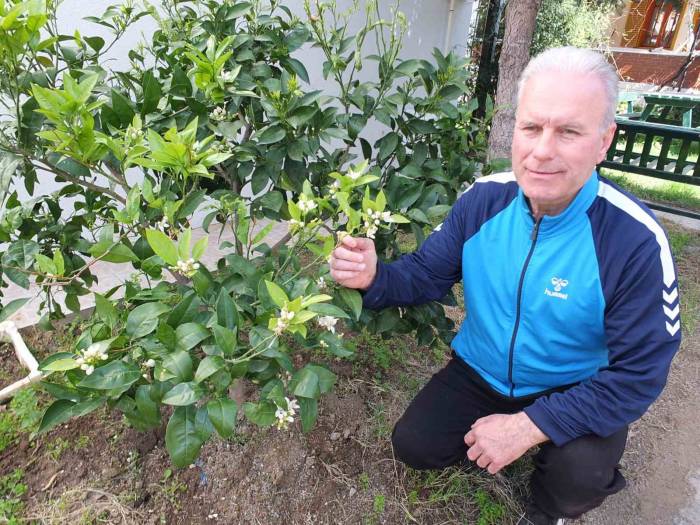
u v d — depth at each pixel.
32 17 1.30
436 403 1.89
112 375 1.17
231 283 1.49
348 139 1.88
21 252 1.55
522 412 1.55
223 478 1.86
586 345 1.57
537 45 6.97
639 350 1.41
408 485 1.95
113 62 3.17
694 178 4.46
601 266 1.44
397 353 2.62
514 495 1.96
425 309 1.90
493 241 1.64
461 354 1.92
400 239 3.86
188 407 1.26
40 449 1.89
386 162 2.12
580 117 1.23
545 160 1.29
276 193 1.71
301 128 1.78
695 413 2.53
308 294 1.35
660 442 2.35
